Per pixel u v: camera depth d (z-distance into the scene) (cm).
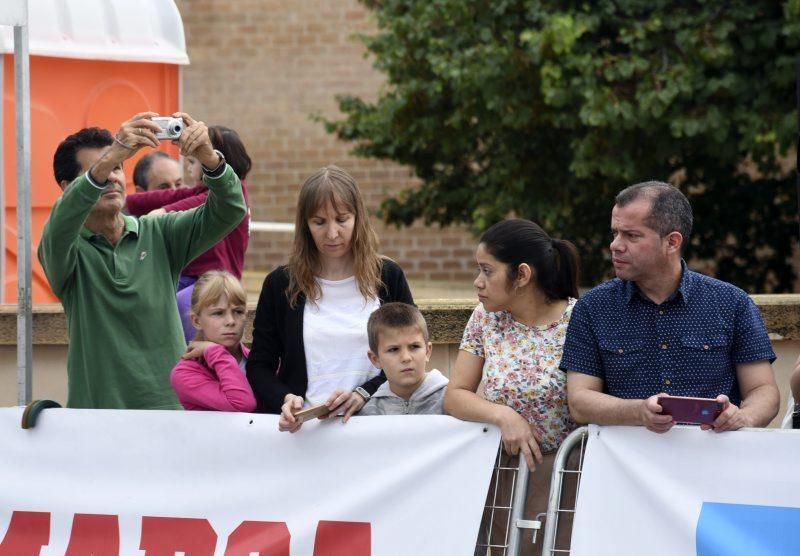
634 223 632
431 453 659
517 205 1958
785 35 1661
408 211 2183
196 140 717
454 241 2591
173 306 767
